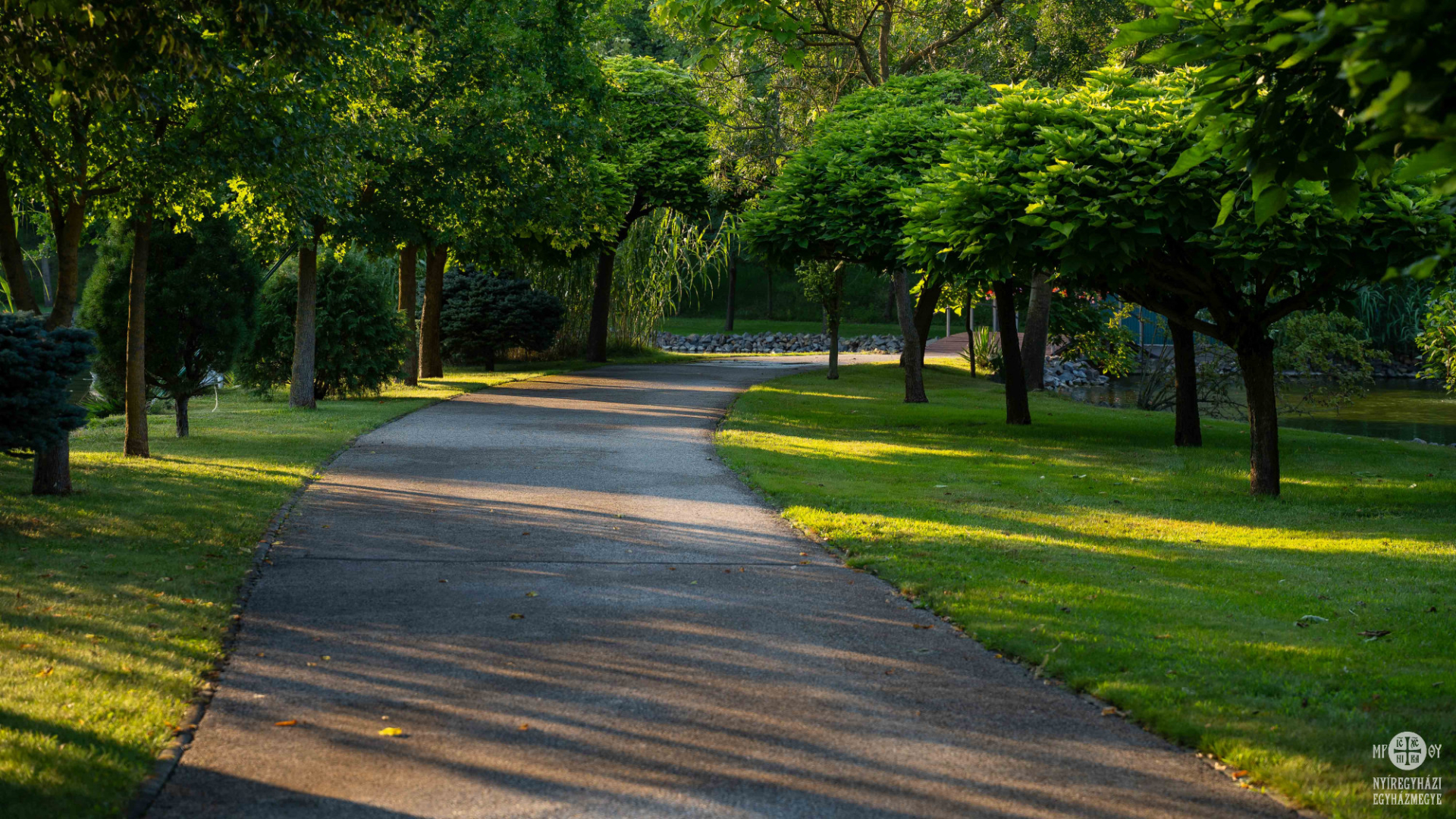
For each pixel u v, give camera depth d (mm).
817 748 4539
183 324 14812
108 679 5105
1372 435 24141
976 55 26969
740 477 12781
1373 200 11945
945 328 65875
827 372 33531
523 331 32375
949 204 13766
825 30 25156
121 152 10102
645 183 34625
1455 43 3143
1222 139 5367
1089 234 12125
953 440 18141
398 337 22797
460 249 26094
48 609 6262
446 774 4211
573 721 4812
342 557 8133
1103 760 4453
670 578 7707
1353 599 7320
